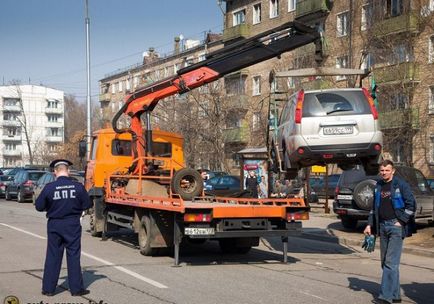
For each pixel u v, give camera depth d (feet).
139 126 45.39
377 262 38.32
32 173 102.78
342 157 35.06
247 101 143.84
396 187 25.20
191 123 138.10
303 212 35.35
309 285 28.96
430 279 31.89
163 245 36.73
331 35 124.77
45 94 370.12
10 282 28.48
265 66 148.97
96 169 48.62
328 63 121.80
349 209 53.72
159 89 43.91
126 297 25.39
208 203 35.94
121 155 49.49
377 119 35.17
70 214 25.50
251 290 27.30
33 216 70.33
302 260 38.37
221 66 43.09
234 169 147.54
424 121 102.83
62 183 25.46
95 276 30.37
